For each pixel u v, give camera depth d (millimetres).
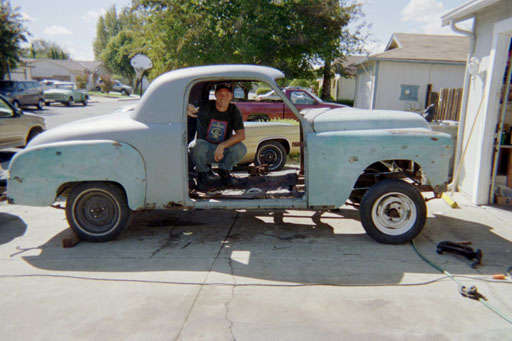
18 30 25812
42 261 3809
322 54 16016
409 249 4074
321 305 2986
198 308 2943
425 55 16453
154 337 2596
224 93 4402
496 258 3863
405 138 4066
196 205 4148
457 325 2738
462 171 6312
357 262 3738
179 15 15266
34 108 24125
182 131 4027
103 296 3129
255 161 6406
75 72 61875
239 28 14711
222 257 3869
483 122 5547
